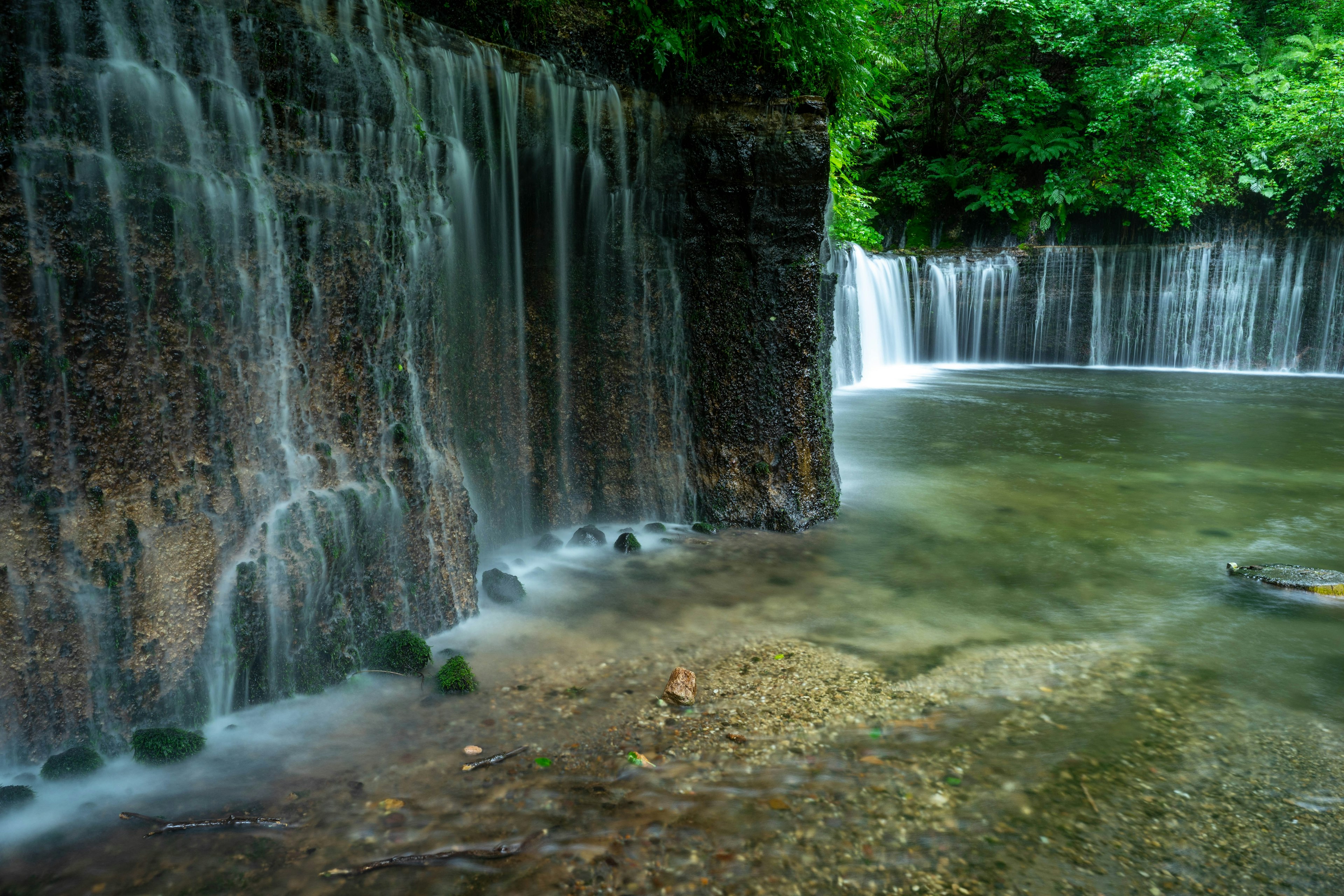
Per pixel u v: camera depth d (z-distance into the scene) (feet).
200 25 10.61
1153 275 65.05
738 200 19.51
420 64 14.12
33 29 9.04
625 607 15.80
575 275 19.04
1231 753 10.96
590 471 20.20
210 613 11.00
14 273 9.05
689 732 11.27
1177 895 8.25
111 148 9.74
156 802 9.48
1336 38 65.41
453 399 16.74
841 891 8.26
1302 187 60.49
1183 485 27.22
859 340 55.93
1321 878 8.52
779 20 19.33
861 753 10.78
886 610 16.03
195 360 10.71
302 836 8.95
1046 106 67.36
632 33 18.40
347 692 12.21
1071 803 9.75
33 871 8.36
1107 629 15.29
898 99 70.33
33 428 9.36
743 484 20.68
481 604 15.66
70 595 9.75
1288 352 62.95
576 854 8.74
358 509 12.75
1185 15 62.08
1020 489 26.25
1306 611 16.30
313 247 12.07
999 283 65.92
